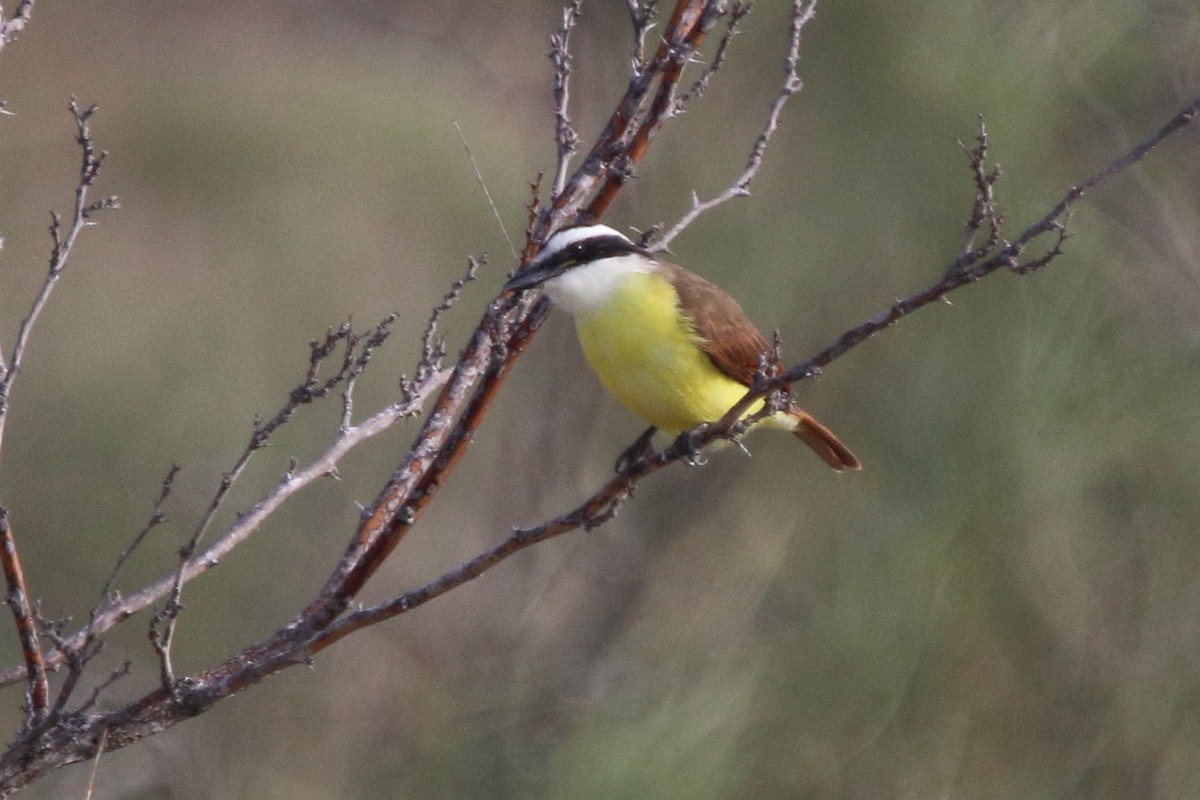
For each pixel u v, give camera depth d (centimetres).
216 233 1948
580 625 1330
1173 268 1104
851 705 1111
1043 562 1091
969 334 1117
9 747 621
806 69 1216
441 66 2073
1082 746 1095
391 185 1933
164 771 1438
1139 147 579
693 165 1257
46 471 1683
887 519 1120
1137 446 1084
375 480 1692
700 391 854
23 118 2091
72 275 1914
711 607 1215
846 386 1161
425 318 1831
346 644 1516
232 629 1605
